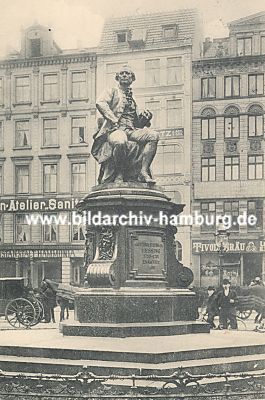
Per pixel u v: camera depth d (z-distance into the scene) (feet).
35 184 145.79
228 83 139.03
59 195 144.36
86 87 145.89
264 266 129.29
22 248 142.31
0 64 148.77
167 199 52.13
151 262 51.57
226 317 71.97
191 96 140.15
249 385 36.88
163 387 35.65
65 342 46.32
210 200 137.28
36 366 42.01
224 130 138.21
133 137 51.98
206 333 51.44
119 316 49.42
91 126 145.59
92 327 48.98
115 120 51.67
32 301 71.26
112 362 41.68
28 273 141.79
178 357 42.04
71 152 145.38
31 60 148.05
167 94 140.97
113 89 52.54
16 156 147.33
